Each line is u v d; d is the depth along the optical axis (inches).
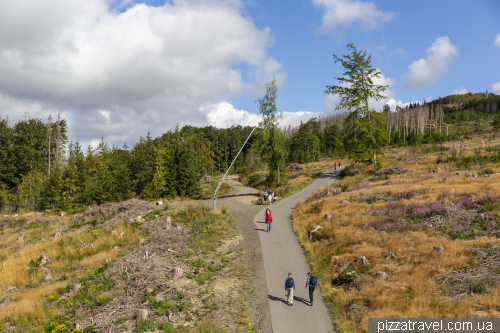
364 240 761.6
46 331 478.3
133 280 620.7
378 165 1956.2
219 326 471.2
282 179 1913.1
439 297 486.3
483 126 5851.4
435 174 1517.0
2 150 2618.1
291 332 466.3
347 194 1254.3
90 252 948.0
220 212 1202.6
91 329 457.4
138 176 2123.5
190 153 2058.3
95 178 2122.3
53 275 813.2
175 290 575.5
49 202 2001.7
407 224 797.2
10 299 668.1
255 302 560.7
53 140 3255.4
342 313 508.1
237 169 3946.9
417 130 6200.8
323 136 5383.9
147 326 461.1
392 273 586.9
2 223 1584.6
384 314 455.5
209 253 797.9
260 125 1758.1
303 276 671.1
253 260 760.3
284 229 1013.2
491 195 840.9
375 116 2023.9
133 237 1031.0
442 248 621.9
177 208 1364.4
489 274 511.5
